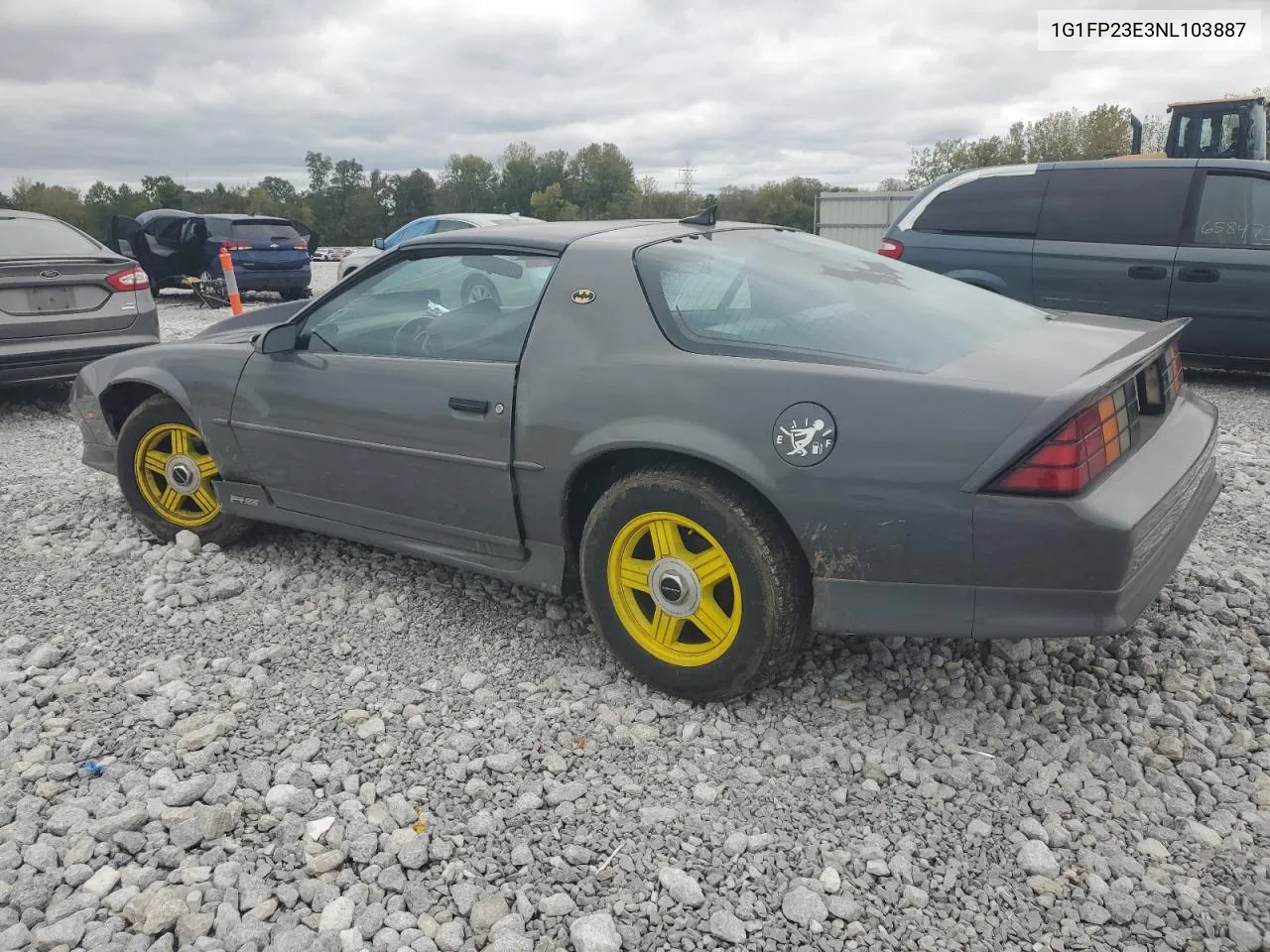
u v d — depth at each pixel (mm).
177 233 16000
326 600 3771
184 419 4152
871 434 2486
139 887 2215
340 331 3645
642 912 2121
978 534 2414
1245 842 2291
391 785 2588
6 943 2047
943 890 2176
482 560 3354
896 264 3539
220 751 2752
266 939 2070
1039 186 7781
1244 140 12094
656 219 3621
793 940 2039
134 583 3961
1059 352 2729
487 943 2061
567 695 3045
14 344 6992
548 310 3068
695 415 2707
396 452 3395
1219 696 2875
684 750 2732
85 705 3004
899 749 2699
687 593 2836
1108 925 2061
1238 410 6750
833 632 2656
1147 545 2465
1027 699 2930
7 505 5055
